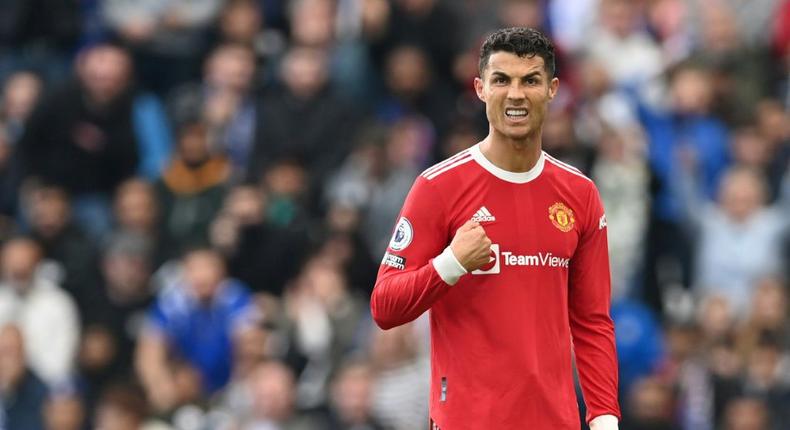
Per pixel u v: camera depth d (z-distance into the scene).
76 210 57.34
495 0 61.31
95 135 58.06
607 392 25.55
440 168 25.48
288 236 53.47
